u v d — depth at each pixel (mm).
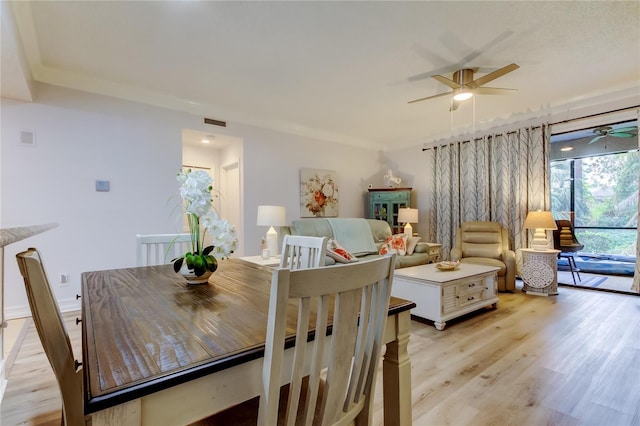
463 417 1566
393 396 1147
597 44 2664
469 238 4617
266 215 3377
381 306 883
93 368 647
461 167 5168
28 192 3010
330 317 962
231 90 3645
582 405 1658
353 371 854
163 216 3758
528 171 4383
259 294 1256
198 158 5258
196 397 689
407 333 1157
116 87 3447
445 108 4285
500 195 4676
